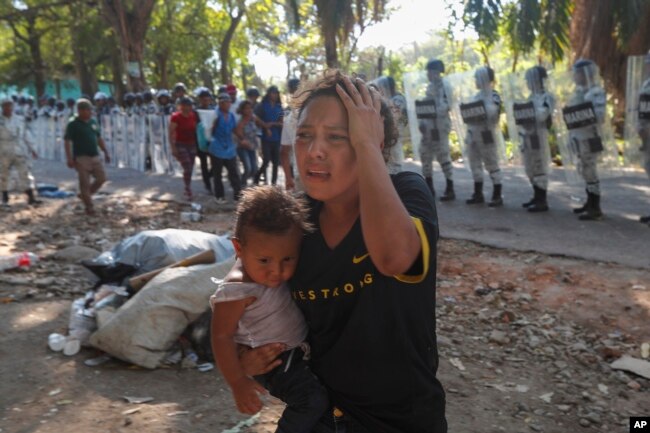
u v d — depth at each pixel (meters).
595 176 7.87
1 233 8.27
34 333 4.51
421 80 9.85
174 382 3.75
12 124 10.34
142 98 15.37
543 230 7.52
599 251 6.46
